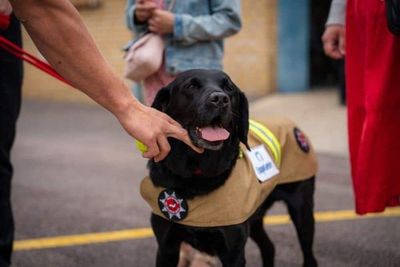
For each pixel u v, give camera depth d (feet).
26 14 5.28
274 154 8.86
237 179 7.78
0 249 8.84
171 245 8.14
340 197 14.94
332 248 11.28
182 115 7.71
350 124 8.87
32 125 29.48
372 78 8.16
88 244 11.62
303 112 26.99
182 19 9.59
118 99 5.83
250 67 32.81
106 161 19.99
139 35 10.36
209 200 7.59
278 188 9.37
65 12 5.38
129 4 10.61
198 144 7.21
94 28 38.99
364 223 12.78
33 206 14.40
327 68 35.70
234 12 9.89
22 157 21.02
